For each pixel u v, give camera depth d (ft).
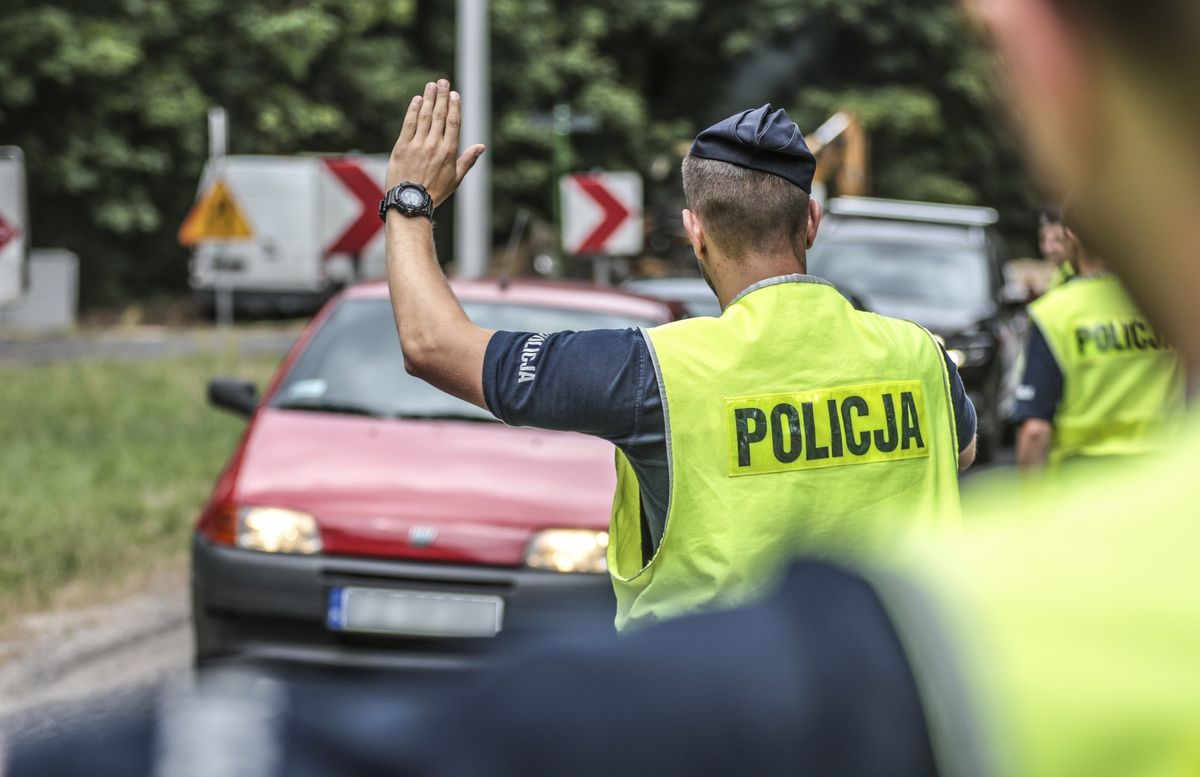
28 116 201.77
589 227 109.29
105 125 207.10
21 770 3.53
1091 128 4.13
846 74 260.42
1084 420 34.14
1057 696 3.68
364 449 38.68
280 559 35.37
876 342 16.07
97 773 3.52
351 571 35.14
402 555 35.17
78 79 201.36
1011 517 4.05
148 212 208.03
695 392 15.44
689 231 16.92
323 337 44.11
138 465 75.82
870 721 3.75
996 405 82.33
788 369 15.65
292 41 216.54
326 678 4.17
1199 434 3.94
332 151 232.73
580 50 244.83
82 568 53.16
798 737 3.76
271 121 214.28
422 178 16.92
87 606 48.57
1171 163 4.06
